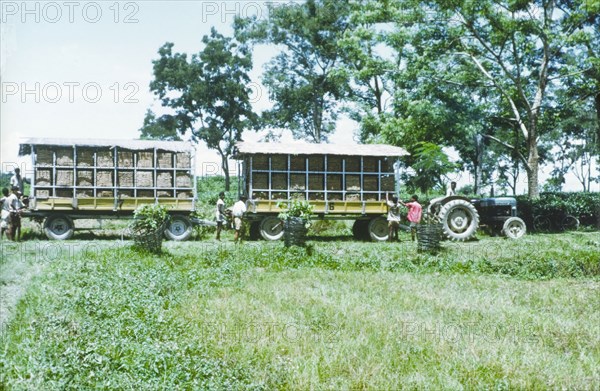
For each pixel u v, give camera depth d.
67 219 19.88
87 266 12.96
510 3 26.44
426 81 30.00
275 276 13.47
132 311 9.04
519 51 30.52
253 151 20.41
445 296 11.19
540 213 26.88
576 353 7.61
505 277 14.57
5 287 10.71
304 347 7.36
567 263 15.30
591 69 29.19
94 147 20.09
